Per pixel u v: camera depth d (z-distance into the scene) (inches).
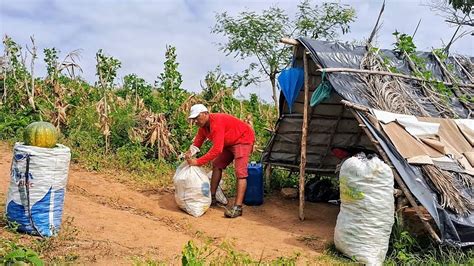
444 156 191.9
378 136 186.7
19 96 327.9
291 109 238.2
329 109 236.1
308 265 154.9
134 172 259.0
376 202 165.2
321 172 252.7
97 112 301.0
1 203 176.4
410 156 184.1
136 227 177.6
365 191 165.6
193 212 206.4
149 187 238.7
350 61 211.8
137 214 197.8
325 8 384.5
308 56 214.2
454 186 181.3
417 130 195.0
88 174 245.6
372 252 165.2
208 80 332.8
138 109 315.3
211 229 192.9
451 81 231.8
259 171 235.5
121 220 182.7
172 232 179.8
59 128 294.0
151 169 265.4
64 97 331.0
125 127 289.7
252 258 162.1
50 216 153.0
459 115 216.4
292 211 231.1
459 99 224.7
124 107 316.5
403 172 179.0
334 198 252.2
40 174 150.3
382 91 203.9
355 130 242.1
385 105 200.1
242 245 176.9
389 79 212.5
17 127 295.9
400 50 231.3
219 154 214.1
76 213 181.9
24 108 315.9
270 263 152.9
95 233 164.1
